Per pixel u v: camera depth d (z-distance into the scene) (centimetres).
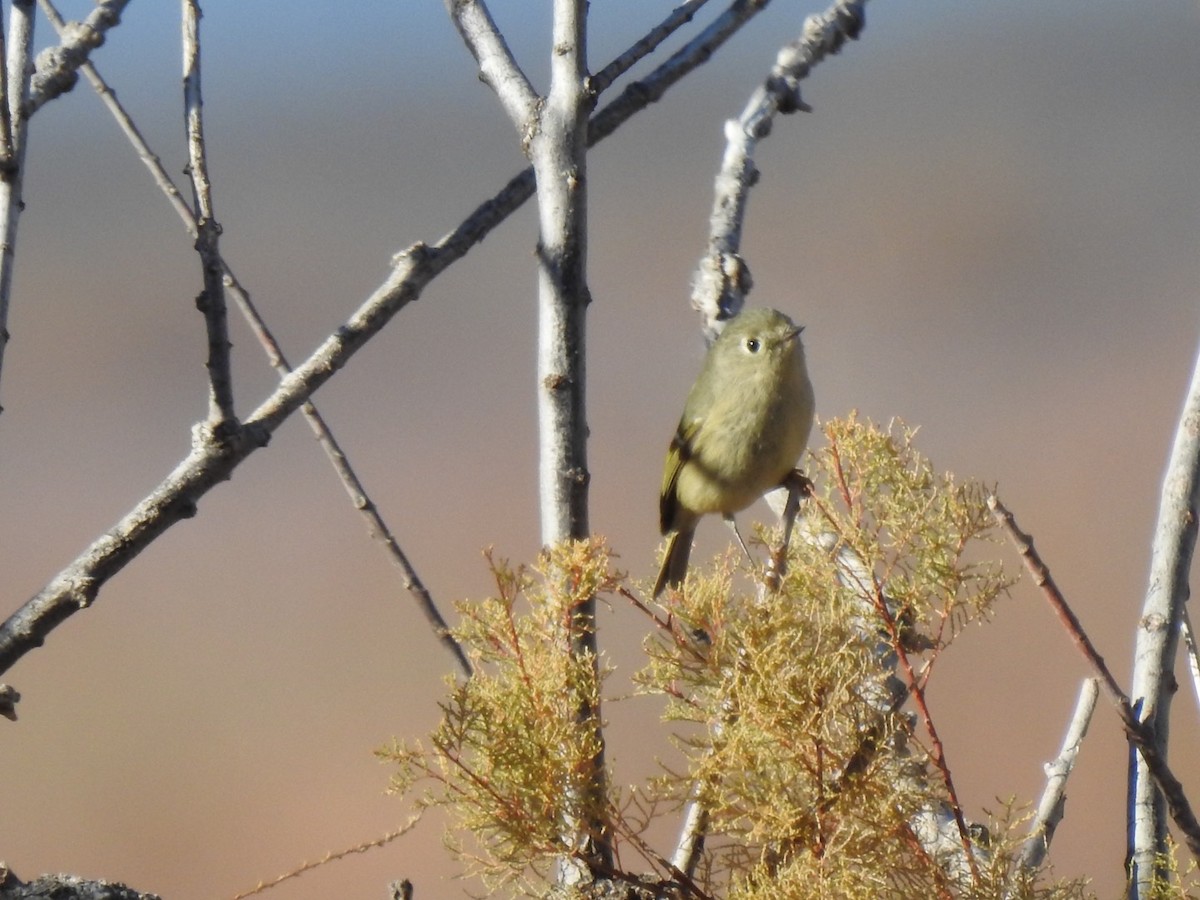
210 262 616
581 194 695
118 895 630
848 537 570
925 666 561
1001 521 543
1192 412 654
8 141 654
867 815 545
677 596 584
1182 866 585
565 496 679
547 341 686
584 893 566
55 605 615
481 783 573
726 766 556
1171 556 638
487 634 589
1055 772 605
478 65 728
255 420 635
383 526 757
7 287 648
